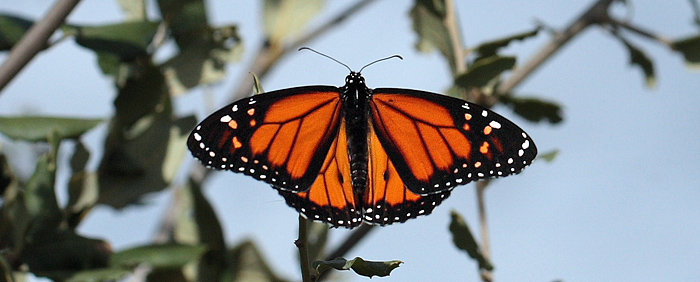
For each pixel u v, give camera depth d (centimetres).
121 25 144
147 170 144
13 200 142
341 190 140
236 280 144
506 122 140
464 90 145
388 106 141
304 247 134
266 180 139
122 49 144
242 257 144
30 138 142
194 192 144
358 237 144
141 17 146
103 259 141
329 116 141
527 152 140
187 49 146
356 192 140
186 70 146
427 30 146
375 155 141
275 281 144
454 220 141
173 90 146
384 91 141
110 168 144
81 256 141
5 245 142
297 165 140
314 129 140
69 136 142
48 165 141
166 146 145
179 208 144
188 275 143
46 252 141
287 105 140
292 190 139
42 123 142
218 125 139
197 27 146
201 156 139
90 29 144
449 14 146
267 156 139
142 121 145
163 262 142
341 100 141
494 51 145
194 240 143
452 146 140
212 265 143
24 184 144
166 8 146
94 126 142
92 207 144
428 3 146
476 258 141
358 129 141
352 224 140
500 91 147
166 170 144
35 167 141
